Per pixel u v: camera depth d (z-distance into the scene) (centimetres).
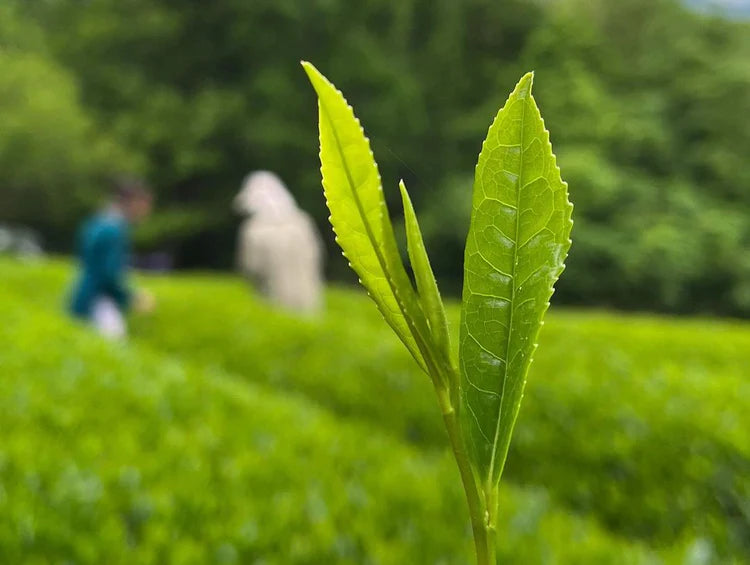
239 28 2166
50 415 295
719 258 1655
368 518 250
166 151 2198
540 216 36
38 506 210
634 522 349
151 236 2123
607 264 1683
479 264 37
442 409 36
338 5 2134
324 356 571
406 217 35
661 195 1758
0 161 1866
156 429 311
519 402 37
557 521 273
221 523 229
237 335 648
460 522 261
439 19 2292
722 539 313
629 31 2411
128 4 2238
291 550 217
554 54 2083
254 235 786
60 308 822
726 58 2066
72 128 1888
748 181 1808
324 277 2094
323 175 33
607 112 1880
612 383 446
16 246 2083
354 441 347
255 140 2100
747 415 383
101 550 197
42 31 2444
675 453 356
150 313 746
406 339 37
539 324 36
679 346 663
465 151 2091
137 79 2223
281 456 297
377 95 2052
